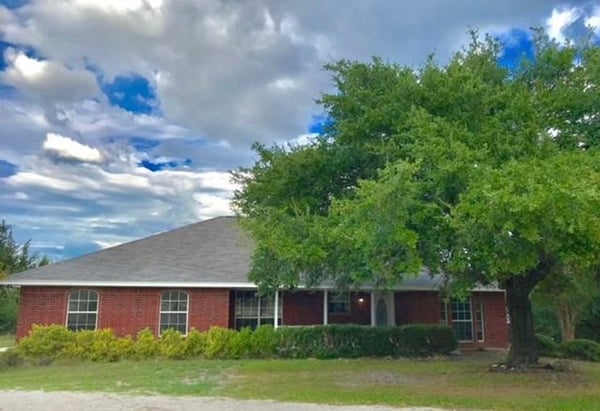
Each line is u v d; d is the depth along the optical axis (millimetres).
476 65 14023
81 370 15812
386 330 21219
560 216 8469
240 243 23984
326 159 14219
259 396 10969
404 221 9953
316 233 11547
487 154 11016
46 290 21188
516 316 15914
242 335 19719
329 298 24922
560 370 15336
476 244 9859
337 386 12484
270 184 14562
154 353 19094
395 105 12812
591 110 13289
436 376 14406
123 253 23484
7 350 18469
